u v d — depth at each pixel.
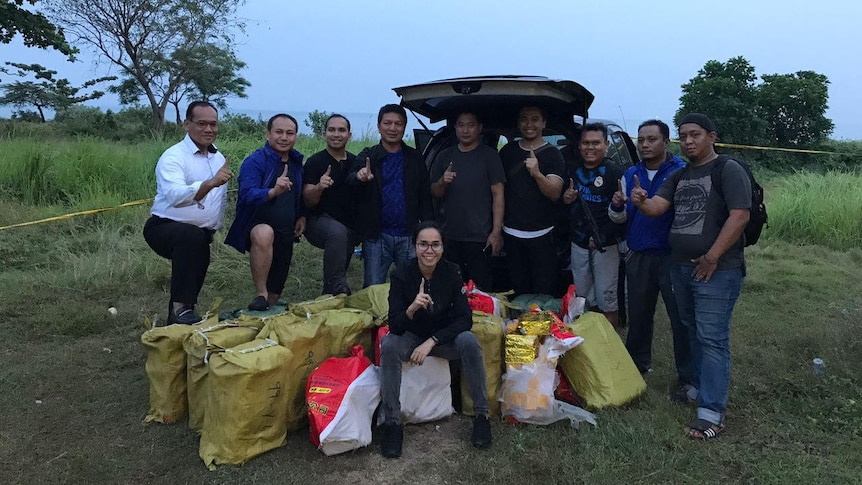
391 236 4.44
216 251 6.88
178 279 3.92
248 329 3.43
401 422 3.40
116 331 4.93
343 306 4.01
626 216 3.96
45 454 3.15
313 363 3.45
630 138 5.82
